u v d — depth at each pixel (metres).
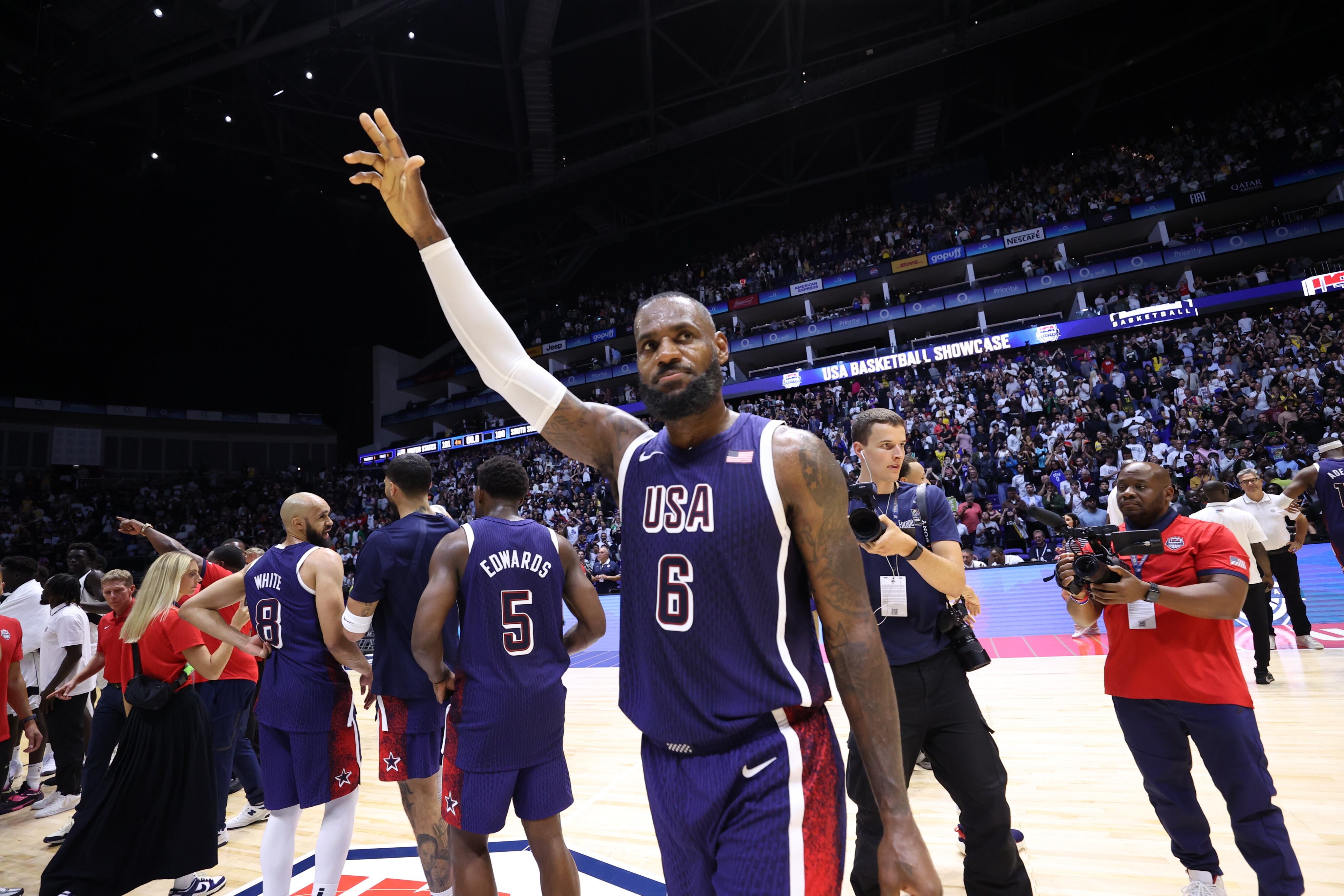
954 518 2.54
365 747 6.21
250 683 4.22
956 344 20.50
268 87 22.36
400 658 2.73
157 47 19.62
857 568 1.21
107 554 22.92
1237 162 21.41
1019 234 22.84
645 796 4.20
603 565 15.58
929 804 3.75
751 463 1.20
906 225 26.14
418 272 31.83
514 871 3.24
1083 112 25.78
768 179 29.56
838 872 1.13
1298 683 5.27
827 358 23.55
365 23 19.64
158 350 28.05
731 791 1.14
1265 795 2.27
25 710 4.47
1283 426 14.02
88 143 22.22
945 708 2.32
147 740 3.11
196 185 24.33
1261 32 22.70
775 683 1.16
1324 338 15.81
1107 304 20.62
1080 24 21.98
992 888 2.26
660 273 33.88
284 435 30.84
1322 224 19.23
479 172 28.59
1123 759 4.09
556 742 2.38
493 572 2.38
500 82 24.58
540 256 33.75
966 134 28.08
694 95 26.52
